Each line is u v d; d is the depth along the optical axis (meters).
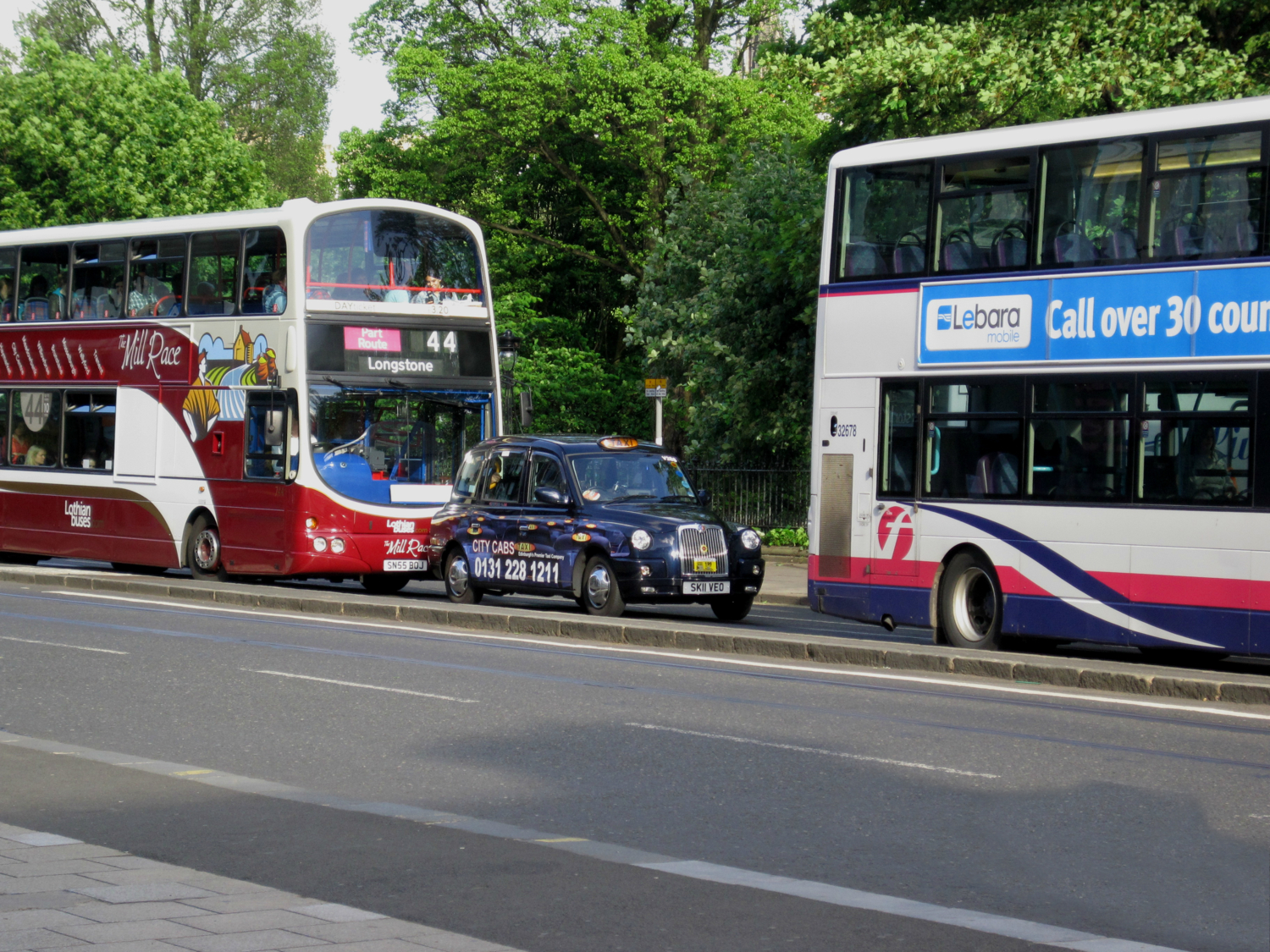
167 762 11.78
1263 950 7.17
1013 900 8.04
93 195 61.53
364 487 27.94
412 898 7.95
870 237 20.86
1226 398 17.38
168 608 24.97
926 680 16.67
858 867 8.74
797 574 35.97
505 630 21.91
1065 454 18.69
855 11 36.62
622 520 23.17
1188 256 17.80
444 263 29.14
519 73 54.88
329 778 11.39
